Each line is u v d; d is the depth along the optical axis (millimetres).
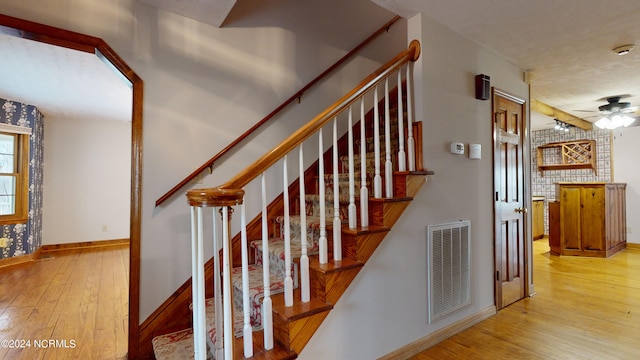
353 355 1814
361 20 3328
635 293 3248
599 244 4820
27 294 3217
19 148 4586
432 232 2254
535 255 5070
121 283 3574
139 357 2037
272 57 2736
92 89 3936
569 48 2721
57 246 5293
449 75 2381
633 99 4297
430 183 2246
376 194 2041
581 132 6125
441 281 2311
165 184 2203
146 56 2154
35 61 3092
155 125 2178
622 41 2586
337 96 3127
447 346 2205
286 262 1619
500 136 2895
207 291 2250
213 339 1599
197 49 2361
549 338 2293
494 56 2820
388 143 2084
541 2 2029
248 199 2523
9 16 1745
